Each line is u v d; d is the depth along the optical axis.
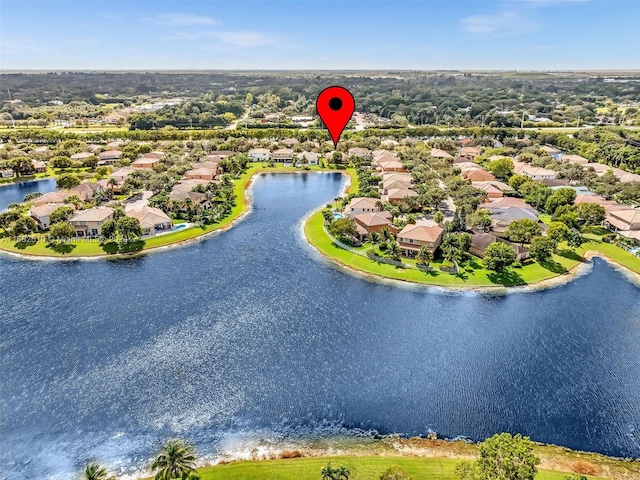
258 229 122.12
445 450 50.41
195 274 94.12
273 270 96.31
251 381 61.81
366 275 94.06
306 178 183.62
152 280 91.00
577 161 183.50
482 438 52.31
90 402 57.97
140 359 66.12
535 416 55.56
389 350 68.50
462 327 74.94
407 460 48.41
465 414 55.91
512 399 58.38
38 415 55.84
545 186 142.12
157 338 71.19
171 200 129.12
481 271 94.19
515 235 101.75
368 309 80.44
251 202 148.38
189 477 46.00
